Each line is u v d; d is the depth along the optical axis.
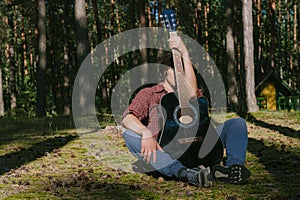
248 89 15.64
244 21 15.70
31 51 35.25
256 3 34.50
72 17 31.08
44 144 8.20
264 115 13.69
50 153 6.78
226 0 19.97
